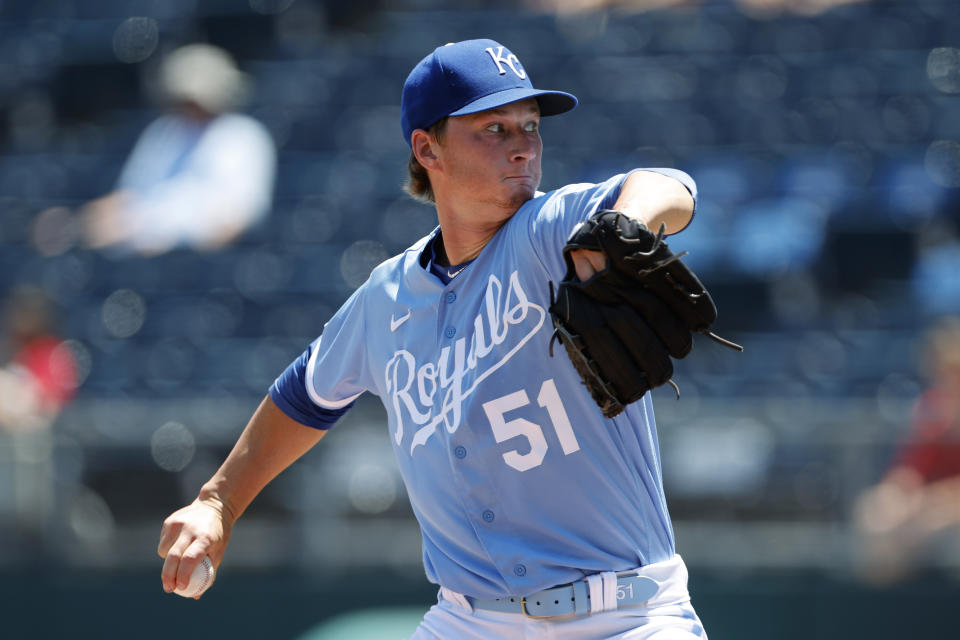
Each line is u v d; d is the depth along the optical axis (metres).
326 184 34.34
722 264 30.95
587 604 8.92
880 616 20.97
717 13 36.81
